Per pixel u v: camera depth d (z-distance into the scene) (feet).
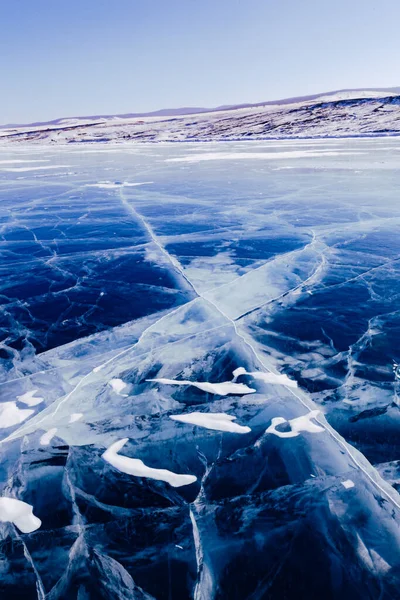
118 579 3.98
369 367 7.34
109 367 7.86
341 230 16.96
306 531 4.37
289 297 10.62
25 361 8.19
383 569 3.97
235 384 7.11
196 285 11.87
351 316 9.36
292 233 16.92
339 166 37.50
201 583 3.92
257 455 5.48
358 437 5.69
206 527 4.50
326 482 4.98
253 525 4.48
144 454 5.61
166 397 6.85
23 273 13.47
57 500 4.92
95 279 12.72
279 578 3.94
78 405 6.76
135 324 9.62
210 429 6.03
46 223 20.54
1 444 5.90
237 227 18.35
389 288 10.86
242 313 9.87
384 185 27.04
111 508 4.79
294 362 7.65
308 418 6.13
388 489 4.83
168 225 19.31
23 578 4.03
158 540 4.38
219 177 34.68
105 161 56.49
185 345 8.53
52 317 10.14
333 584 3.85
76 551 4.30
